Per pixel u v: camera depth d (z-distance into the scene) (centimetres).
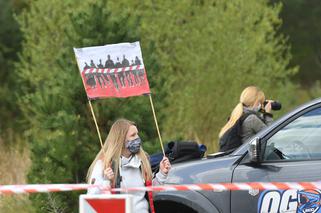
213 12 4509
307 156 1991
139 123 2809
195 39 4466
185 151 2308
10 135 4475
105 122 2788
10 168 3584
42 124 2808
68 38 2928
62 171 2731
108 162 1938
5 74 6212
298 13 7769
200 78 4428
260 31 4575
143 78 2145
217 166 2075
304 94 6750
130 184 1967
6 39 6309
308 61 7775
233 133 2595
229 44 4450
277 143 2028
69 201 2736
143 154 1991
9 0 6375
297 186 1861
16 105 5938
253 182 1998
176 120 4200
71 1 4162
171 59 4475
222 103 4419
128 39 2919
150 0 4384
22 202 3044
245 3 4519
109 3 4191
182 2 4478
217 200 2052
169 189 1939
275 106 2731
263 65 4531
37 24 4334
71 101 2791
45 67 4191
